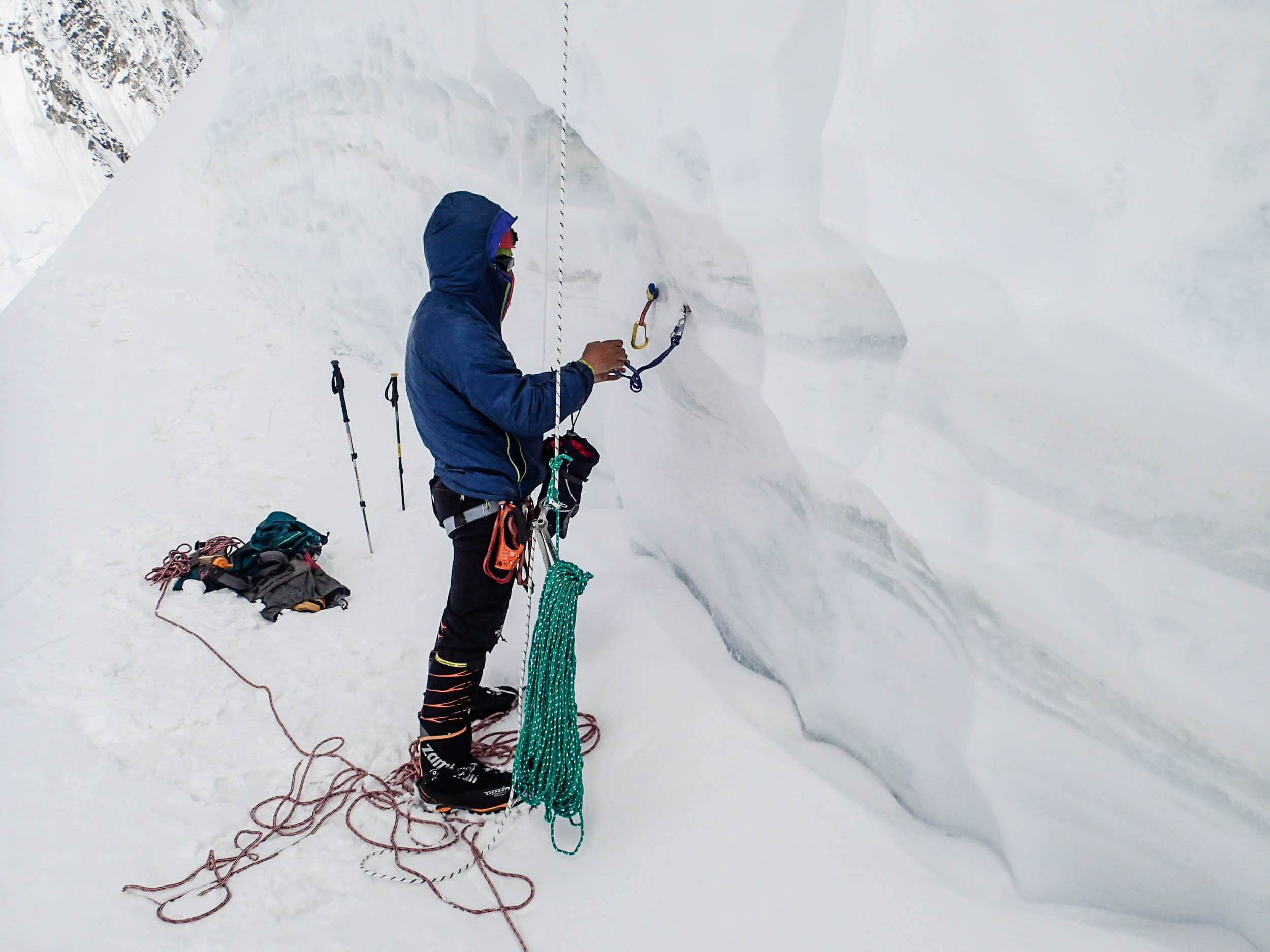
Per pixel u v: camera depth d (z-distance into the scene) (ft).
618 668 8.25
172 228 26.07
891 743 6.13
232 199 23.57
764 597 7.50
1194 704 4.13
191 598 10.50
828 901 5.61
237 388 17.43
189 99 33.32
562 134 6.60
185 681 8.94
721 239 6.66
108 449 14.99
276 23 18.85
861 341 5.52
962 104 4.06
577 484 7.60
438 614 10.23
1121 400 3.89
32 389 17.26
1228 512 3.77
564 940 5.86
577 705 8.04
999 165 3.95
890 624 5.97
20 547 12.15
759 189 5.56
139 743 7.98
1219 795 4.24
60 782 7.36
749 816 6.38
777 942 5.49
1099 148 3.61
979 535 4.76
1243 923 4.39
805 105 5.17
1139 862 4.72
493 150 11.96
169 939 5.93
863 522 5.99
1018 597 4.68
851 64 4.52
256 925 6.05
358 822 7.07
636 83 6.43
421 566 11.49
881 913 5.42
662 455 8.90
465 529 6.97
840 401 5.67
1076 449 4.20
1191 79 3.36
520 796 6.70
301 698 8.74
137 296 22.00
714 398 7.77
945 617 5.41
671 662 7.99
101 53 147.33
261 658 9.44
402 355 17.07
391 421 15.99
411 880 6.46
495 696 8.29
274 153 20.22
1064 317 3.80
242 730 8.27
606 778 7.23
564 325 10.65
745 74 5.40
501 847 6.76
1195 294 3.43
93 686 8.77
